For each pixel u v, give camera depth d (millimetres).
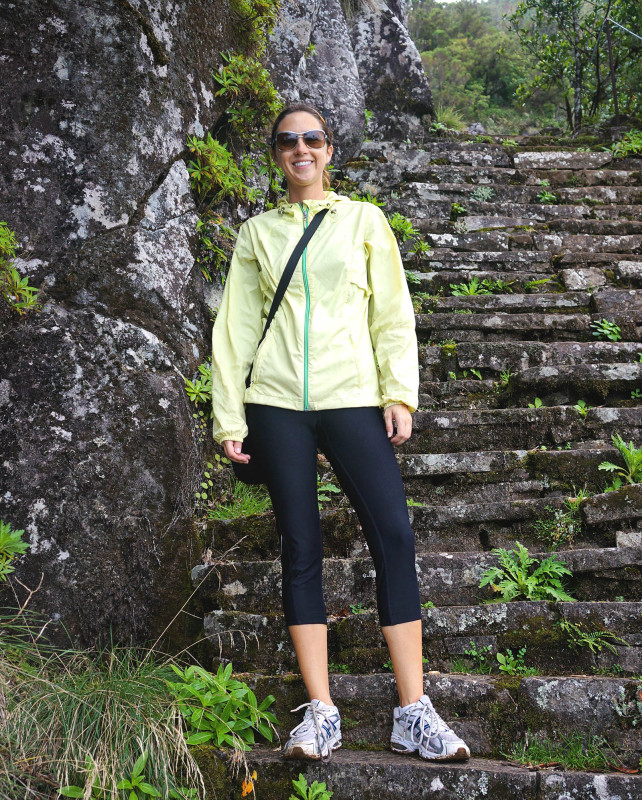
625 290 4289
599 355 3846
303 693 2182
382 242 2172
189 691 2080
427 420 3295
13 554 2408
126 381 2703
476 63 19688
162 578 2623
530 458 3047
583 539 2727
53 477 2539
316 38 6516
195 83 3330
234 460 2082
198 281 3258
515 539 2777
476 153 6262
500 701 2096
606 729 2057
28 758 1836
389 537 1983
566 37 9164
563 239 5043
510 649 2316
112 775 1819
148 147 2959
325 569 2551
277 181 4137
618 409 3268
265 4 3852
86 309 2738
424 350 3898
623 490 2709
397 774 1881
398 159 6207
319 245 2121
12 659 2240
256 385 2090
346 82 6543
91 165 2791
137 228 2900
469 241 5020
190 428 2893
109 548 2561
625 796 1813
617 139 6891
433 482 3084
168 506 2697
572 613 2318
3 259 2533
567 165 6191
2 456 2516
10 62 2701
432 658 2322
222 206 3566
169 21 3143
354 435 2021
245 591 2572
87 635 2486
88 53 2809
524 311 4324
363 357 2080
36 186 2701
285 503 2016
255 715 2088
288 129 2201
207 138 3346
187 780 1908
